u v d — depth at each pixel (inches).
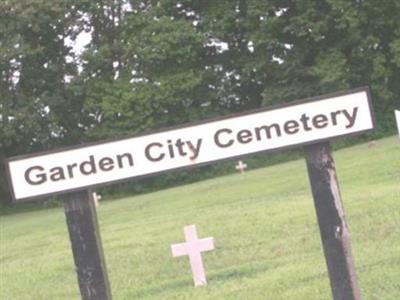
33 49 1827.0
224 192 1097.4
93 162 235.8
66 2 1871.3
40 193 235.3
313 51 1888.5
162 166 235.3
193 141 234.8
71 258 636.1
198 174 1784.0
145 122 1877.5
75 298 459.5
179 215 866.8
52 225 1109.7
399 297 332.2
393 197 631.2
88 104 1873.8
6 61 1806.1
